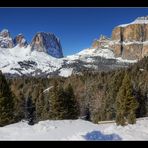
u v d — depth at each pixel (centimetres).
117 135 1605
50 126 1978
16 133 1788
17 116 6731
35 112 8038
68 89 6488
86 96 13412
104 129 1861
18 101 7719
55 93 6241
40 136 1683
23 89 16238
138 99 8481
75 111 6462
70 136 1609
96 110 10456
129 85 5944
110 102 9150
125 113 5759
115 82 10894
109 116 8638
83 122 2231
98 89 14475
